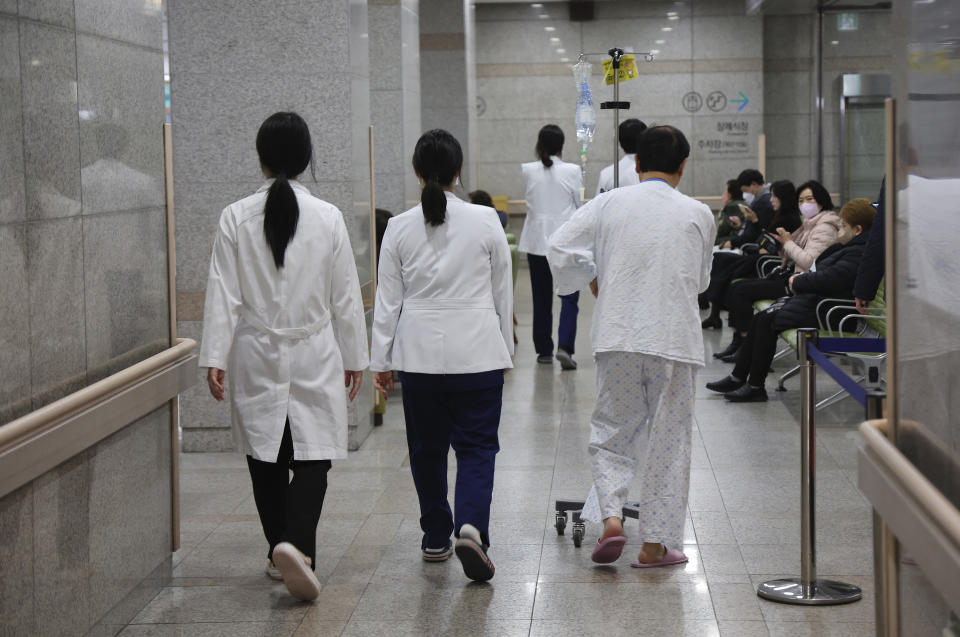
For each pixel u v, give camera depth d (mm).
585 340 10180
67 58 3264
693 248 4008
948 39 2160
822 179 13188
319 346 3926
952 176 2145
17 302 2902
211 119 6078
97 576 3471
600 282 4148
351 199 6137
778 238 8953
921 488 2158
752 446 6203
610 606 3830
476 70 16766
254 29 6027
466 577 4156
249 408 3904
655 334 3963
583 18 16500
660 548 4219
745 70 16281
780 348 9578
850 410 7039
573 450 6152
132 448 3781
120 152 3689
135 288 3822
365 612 3824
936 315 2270
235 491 5477
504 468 5793
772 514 4922
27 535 2963
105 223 3551
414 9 10117
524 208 16781
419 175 4074
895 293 2596
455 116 13156
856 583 4039
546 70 16703
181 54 6051
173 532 4207
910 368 2479
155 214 4035
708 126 16422
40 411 2900
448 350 3963
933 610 2320
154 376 3848
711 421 6855
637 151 4203
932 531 2104
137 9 3865
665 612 3768
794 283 7074
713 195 16516
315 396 3908
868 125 11281
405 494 5355
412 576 4184
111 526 3592
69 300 3252
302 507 3869
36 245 3033
